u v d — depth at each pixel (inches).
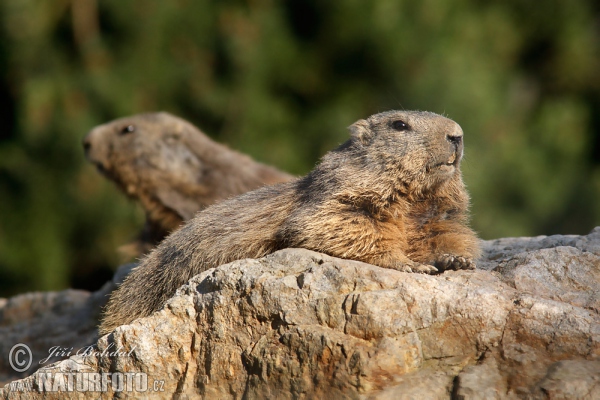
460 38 886.4
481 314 303.3
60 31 871.7
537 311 302.0
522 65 1000.2
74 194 846.5
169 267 376.8
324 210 357.4
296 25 912.9
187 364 323.0
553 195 883.4
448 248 358.6
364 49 882.1
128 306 384.8
